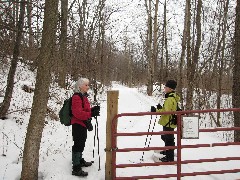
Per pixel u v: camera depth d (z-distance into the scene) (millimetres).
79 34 20109
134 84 49281
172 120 6867
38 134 5762
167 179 6328
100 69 25766
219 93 17859
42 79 5727
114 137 5742
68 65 20344
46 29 5711
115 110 5727
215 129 5969
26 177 5719
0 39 8773
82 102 6176
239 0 9695
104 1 22078
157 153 7844
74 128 6211
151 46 26984
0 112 9727
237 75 9695
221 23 19375
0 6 6953
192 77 15445
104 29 24312
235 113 9750
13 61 9617
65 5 17203
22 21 8969
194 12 18891
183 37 18188
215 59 18562
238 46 9680
